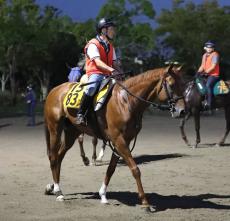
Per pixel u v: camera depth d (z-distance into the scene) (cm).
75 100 944
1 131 2414
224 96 1752
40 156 1541
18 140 2000
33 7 4619
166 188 1078
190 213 868
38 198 985
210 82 1739
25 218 832
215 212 876
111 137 892
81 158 1496
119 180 1162
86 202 952
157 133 2261
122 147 877
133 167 872
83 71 1340
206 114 3647
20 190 1056
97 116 912
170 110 870
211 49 1764
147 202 872
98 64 910
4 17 4469
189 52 5212
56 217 839
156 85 875
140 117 894
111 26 942
